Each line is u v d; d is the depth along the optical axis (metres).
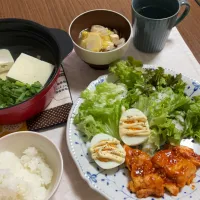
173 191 0.38
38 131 0.46
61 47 0.46
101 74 0.53
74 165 0.42
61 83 0.50
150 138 0.43
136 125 0.42
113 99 0.46
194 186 0.39
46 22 0.61
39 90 0.46
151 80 0.47
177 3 0.51
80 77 0.53
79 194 0.40
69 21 0.61
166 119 0.43
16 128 0.46
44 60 0.52
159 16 0.54
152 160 0.40
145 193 0.38
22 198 0.35
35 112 0.45
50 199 0.36
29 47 0.53
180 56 0.56
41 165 0.39
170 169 0.38
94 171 0.40
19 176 0.37
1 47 0.54
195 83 0.47
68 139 0.42
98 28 0.52
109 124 0.44
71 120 0.44
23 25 0.50
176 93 0.46
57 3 0.65
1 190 0.34
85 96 0.46
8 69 0.51
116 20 0.53
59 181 0.35
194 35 0.59
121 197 0.38
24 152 0.40
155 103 0.44
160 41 0.54
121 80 0.48
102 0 0.66
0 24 0.50
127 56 0.55
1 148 0.39
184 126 0.44
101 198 0.39
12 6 0.65
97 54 0.48
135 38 0.55
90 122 0.43
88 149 0.42
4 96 0.45
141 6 0.54
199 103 0.44
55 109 0.47
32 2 0.65
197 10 0.64
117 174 0.40
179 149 0.41
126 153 0.41
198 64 0.54
